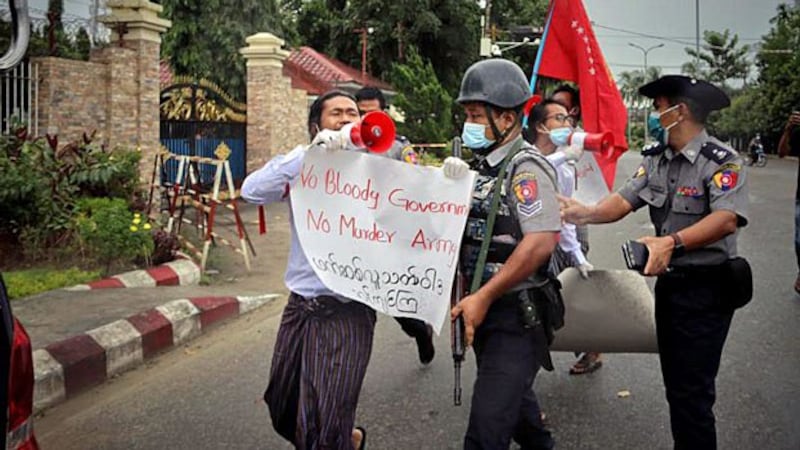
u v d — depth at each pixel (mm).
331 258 2951
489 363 2771
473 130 2846
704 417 3121
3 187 7367
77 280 6910
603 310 3527
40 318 5578
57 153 8586
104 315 5656
